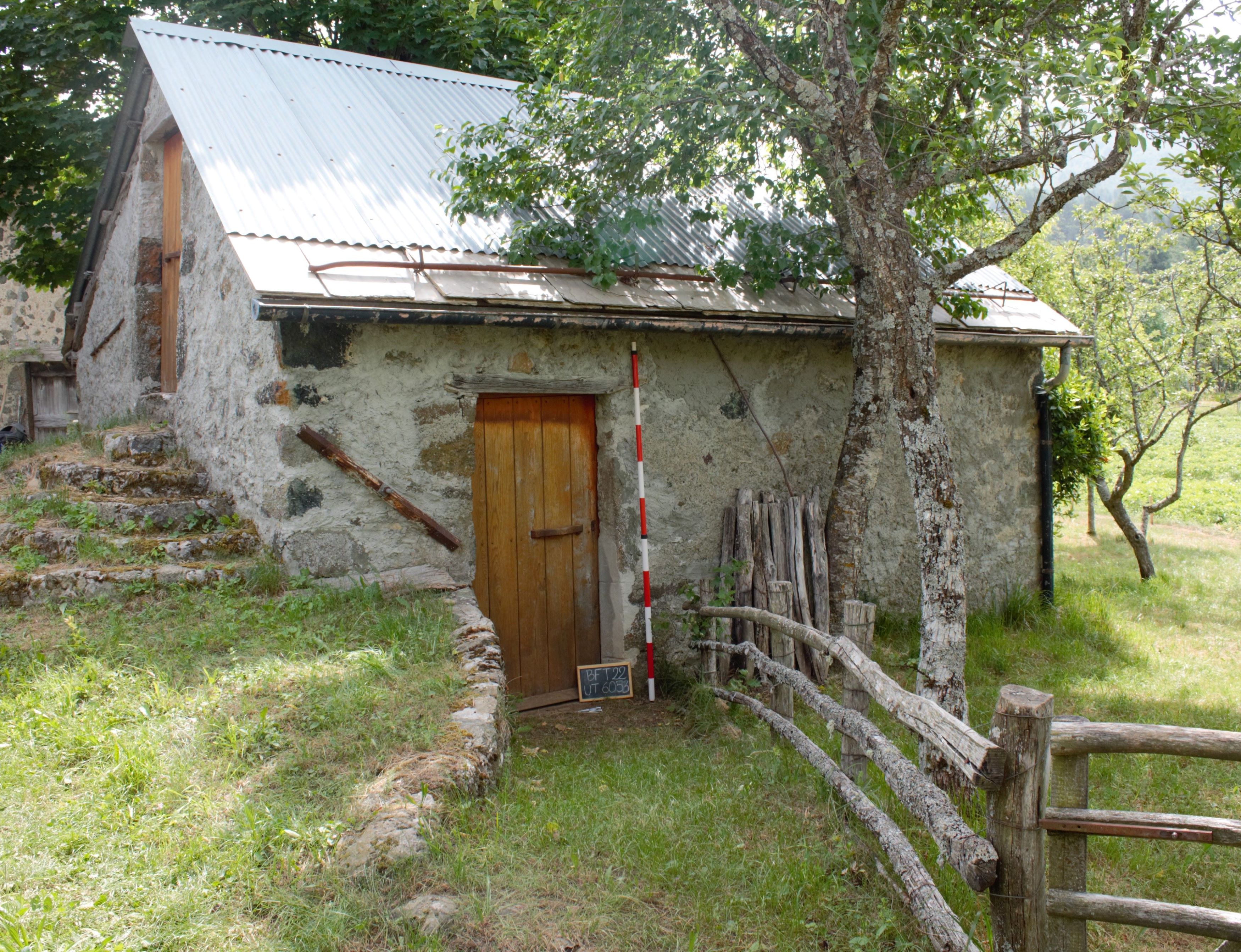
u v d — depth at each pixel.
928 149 5.40
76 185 11.09
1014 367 8.16
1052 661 6.75
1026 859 2.46
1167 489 15.59
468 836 3.09
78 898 2.54
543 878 3.00
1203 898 3.45
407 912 2.66
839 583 5.85
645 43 5.84
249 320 5.30
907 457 4.45
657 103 5.22
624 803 3.76
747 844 3.49
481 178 5.65
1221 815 4.09
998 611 7.91
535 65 6.93
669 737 5.11
